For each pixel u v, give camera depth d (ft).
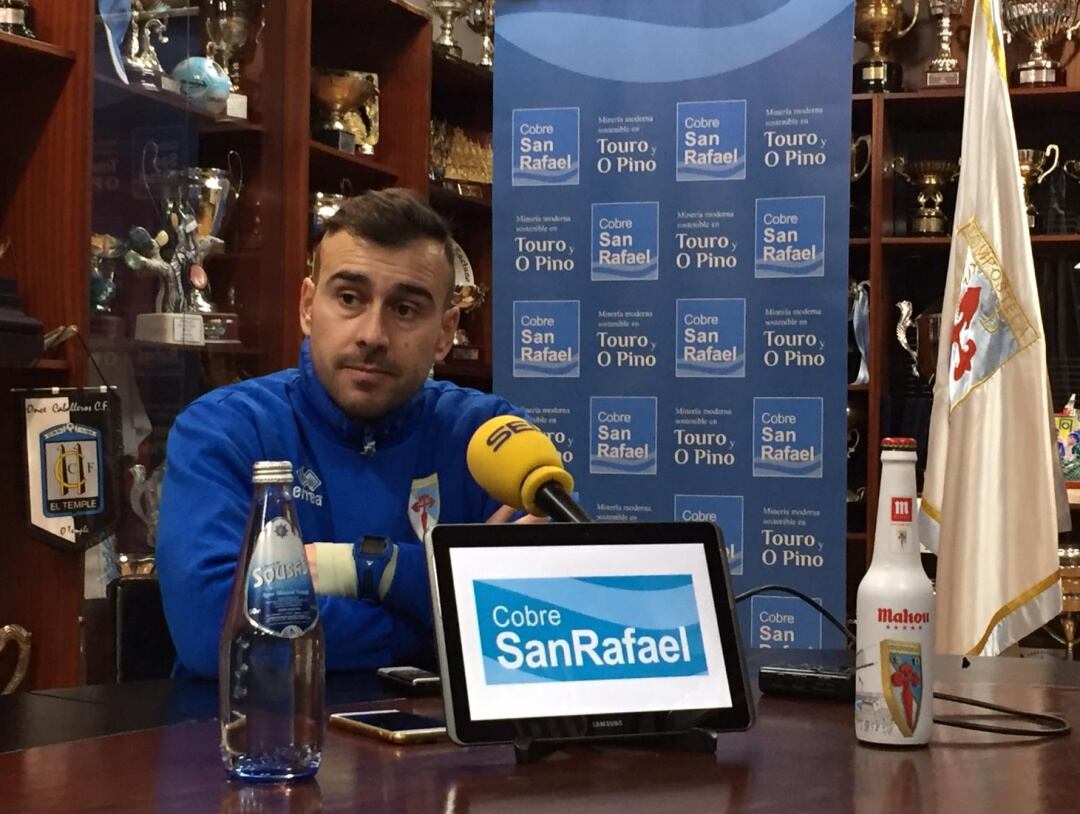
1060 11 14.35
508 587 3.45
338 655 5.40
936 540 10.64
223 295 10.23
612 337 11.05
